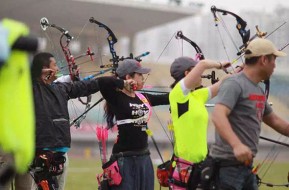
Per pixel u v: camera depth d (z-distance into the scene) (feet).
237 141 40.88
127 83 55.21
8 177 30.01
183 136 47.93
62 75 64.90
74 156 190.90
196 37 236.84
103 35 84.74
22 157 30.27
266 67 43.39
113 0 240.73
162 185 50.65
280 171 124.88
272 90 130.11
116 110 55.06
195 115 47.65
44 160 53.42
